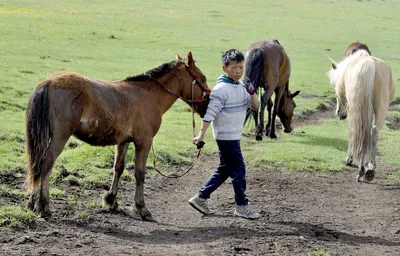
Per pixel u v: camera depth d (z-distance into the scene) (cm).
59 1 5641
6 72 2322
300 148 1597
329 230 895
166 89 909
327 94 2697
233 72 858
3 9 4675
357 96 1198
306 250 762
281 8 6788
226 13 5872
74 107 788
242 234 830
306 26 5403
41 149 776
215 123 873
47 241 725
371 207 1075
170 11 5656
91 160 1223
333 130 1973
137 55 3256
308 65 3494
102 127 828
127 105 855
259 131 1642
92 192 1028
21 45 3145
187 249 741
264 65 1617
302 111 2292
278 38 4516
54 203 914
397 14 7056
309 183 1268
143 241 773
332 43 4481
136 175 883
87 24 4294
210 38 4178
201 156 1459
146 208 902
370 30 5397
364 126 1198
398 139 1867
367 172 1222
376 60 1269
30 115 776
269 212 995
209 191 925
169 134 1642
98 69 2708
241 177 896
